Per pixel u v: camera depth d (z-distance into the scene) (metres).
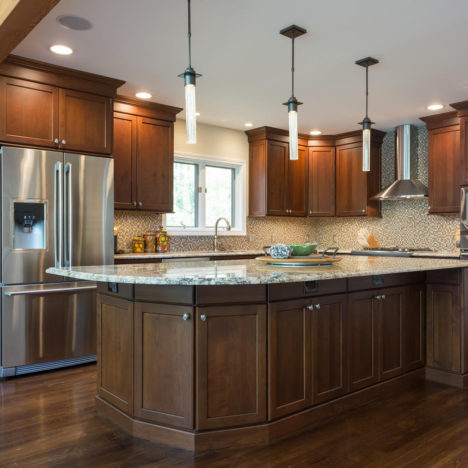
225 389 2.21
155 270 2.45
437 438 2.30
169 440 2.21
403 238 5.76
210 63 3.52
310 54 3.34
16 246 3.35
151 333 2.27
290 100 2.72
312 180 6.03
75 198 3.60
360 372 2.79
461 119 4.56
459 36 3.04
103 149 3.84
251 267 2.68
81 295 3.62
